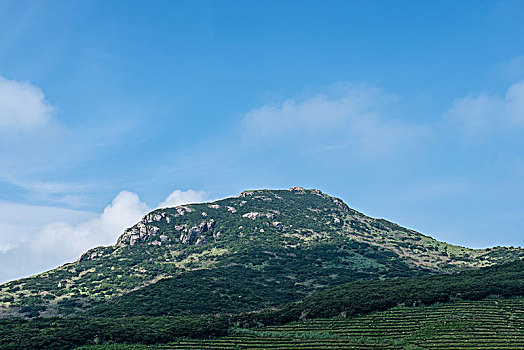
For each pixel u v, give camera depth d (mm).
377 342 127625
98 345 134750
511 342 118250
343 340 131250
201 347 134375
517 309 138625
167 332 144375
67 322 153000
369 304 154625
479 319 133250
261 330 149875
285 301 195375
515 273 174750
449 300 151250
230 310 181250
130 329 145375
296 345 131250
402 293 160875
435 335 126500
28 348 128625
